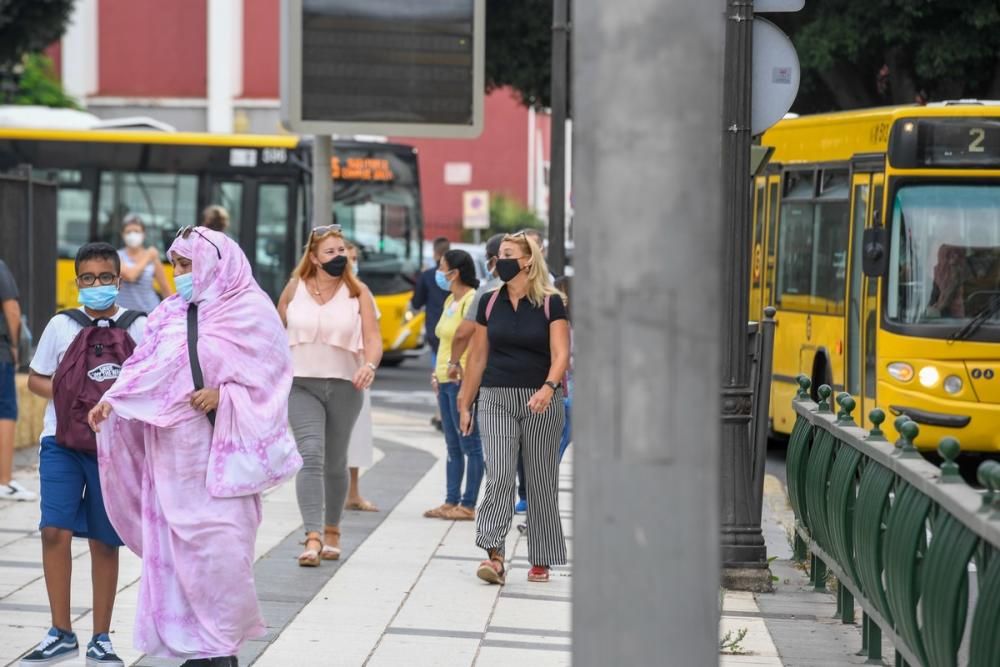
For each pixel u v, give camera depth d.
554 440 23.30
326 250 24.52
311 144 66.69
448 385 29.23
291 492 32.34
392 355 71.75
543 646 19.38
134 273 41.50
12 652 18.36
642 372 8.02
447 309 29.38
